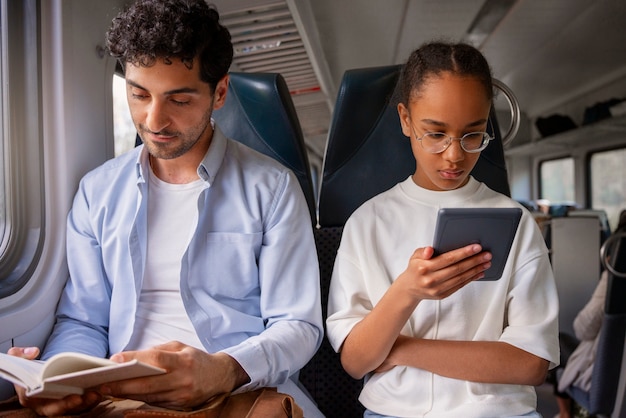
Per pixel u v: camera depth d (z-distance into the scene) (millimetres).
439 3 3504
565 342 3320
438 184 1261
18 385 937
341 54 4449
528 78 5836
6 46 1378
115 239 1371
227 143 1456
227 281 1355
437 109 1179
